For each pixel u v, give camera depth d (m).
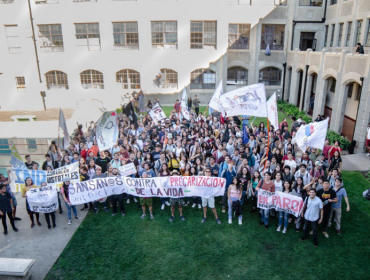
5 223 10.16
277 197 9.73
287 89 29.42
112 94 28.02
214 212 10.52
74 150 13.35
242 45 29.09
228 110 13.09
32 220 10.59
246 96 12.33
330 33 26.64
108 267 8.64
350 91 23.70
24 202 12.38
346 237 9.73
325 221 9.55
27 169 11.18
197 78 29.20
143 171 11.51
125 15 27.55
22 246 9.61
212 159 11.41
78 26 28.11
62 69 28.91
